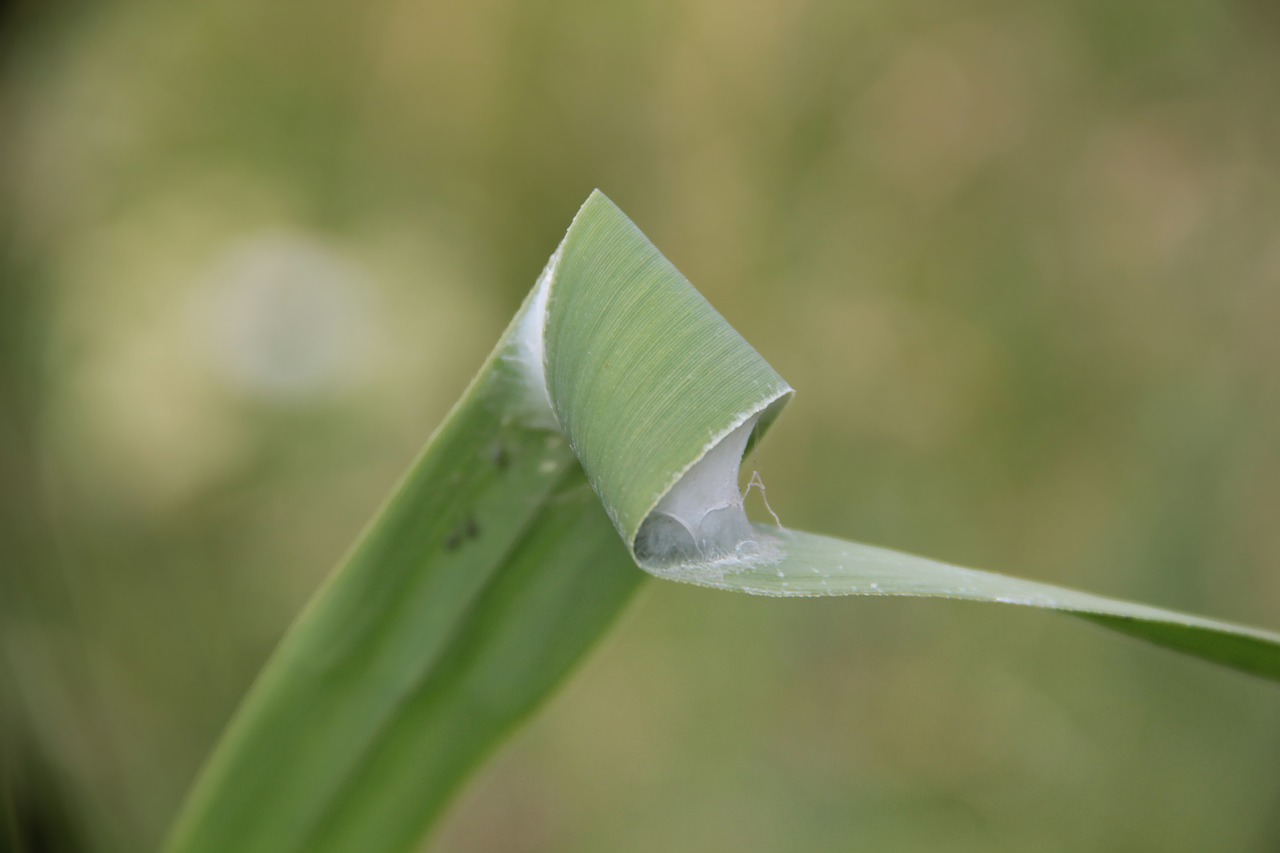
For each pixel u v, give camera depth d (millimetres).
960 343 925
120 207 807
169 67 843
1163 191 931
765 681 849
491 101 920
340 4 892
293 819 307
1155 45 925
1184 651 295
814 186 930
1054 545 898
